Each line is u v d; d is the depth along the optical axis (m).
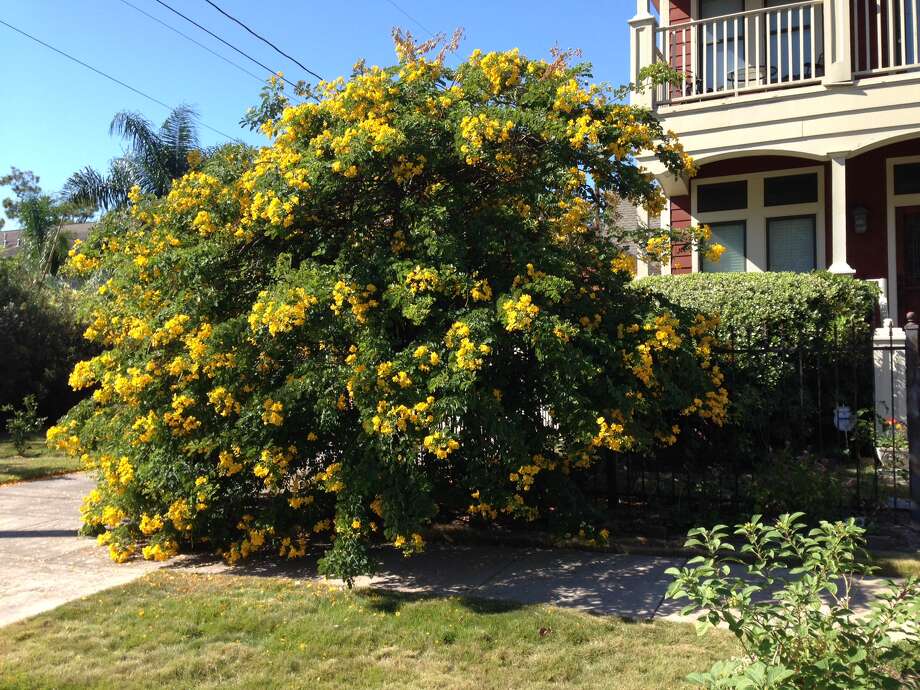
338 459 5.57
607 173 5.76
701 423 7.00
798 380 8.20
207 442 5.45
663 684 3.59
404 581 5.33
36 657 4.02
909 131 9.55
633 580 5.27
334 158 5.45
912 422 6.05
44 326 15.98
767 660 2.86
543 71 6.01
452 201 5.72
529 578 5.36
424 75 6.00
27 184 29.88
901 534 5.85
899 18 11.12
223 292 5.63
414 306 4.94
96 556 6.14
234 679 3.74
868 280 9.97
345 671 3.82
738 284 8.72
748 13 10.47
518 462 5.37
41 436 14.59
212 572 5.65
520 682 3.67
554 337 4.84
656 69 5.99
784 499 6.15
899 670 3.04
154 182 19.47
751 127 10.25
